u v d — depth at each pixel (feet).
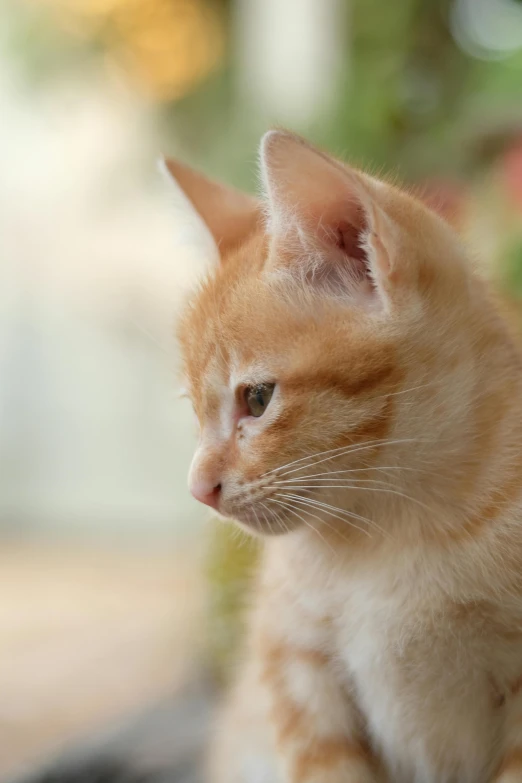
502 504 1.13
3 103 2.91
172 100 2.46
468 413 1.14
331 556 1.18
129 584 2.64
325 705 1.21
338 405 1.11
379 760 1.23
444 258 1.15
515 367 1.18
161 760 1.50
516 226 1.57
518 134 1.70
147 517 3.33
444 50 1.93
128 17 2.32
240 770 1.35
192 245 1.37
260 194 1.21
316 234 1.13
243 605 1.64
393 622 1.15
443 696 1.17
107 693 1.78
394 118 1.78
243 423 1.14
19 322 3.26
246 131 1.85
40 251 3.21
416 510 1.15
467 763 1.20
